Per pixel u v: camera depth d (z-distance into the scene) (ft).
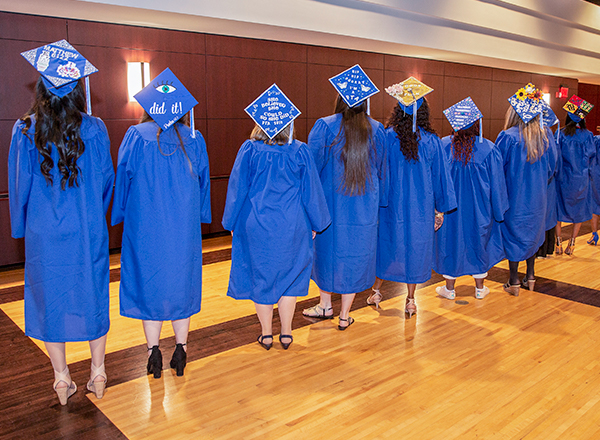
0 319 11.07
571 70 32.19
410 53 24.70
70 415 7.30
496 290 13.23
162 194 7.55
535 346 9.69
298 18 17.85
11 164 6.80
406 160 9.96
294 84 21.49
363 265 9.83
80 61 6.76
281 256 8.66
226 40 19.15
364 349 9.55
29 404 7.59
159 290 7.71
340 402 7.65
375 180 9.63
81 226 6.91
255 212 8.56
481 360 9.09
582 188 15.87
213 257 16.80
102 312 7.29
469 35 24.50
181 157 7.68
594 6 29.76
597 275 14.60
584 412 7.38
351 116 9.27
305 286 9.12
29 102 14.92
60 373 7.46
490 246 12.09
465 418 7.21
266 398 7.78
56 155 6.66
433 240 10.69
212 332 10.44
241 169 8.52
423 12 21.02
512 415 7.29
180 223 7.68
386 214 10.49
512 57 27.17
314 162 8.75
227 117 19.63
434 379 8.38
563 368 8.77
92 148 6.97
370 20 20.15
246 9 16.38
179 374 8.43
